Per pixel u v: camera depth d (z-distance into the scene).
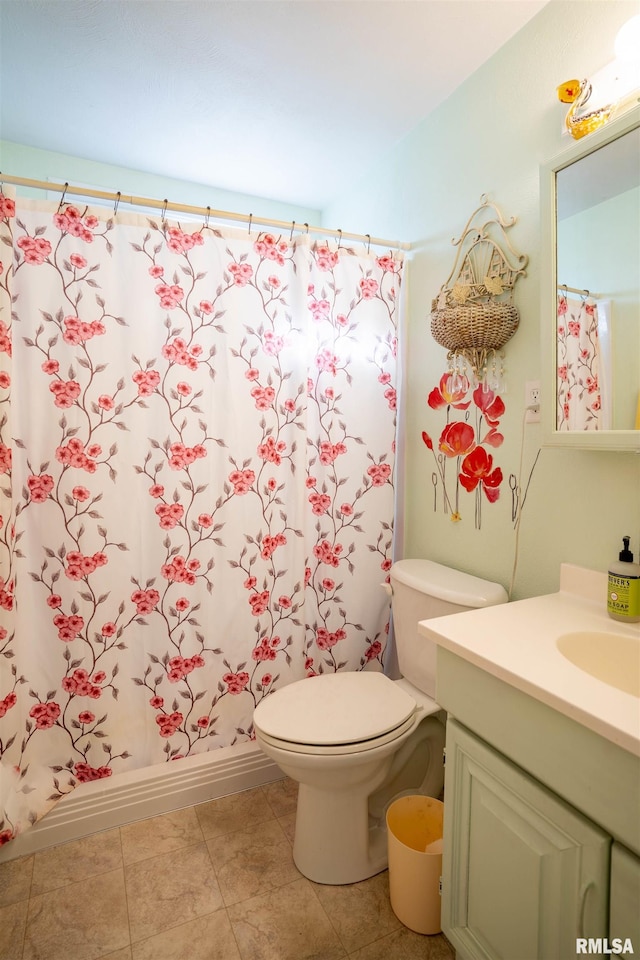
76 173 2.08
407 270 1.93
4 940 1.20
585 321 1.14
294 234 1.97
